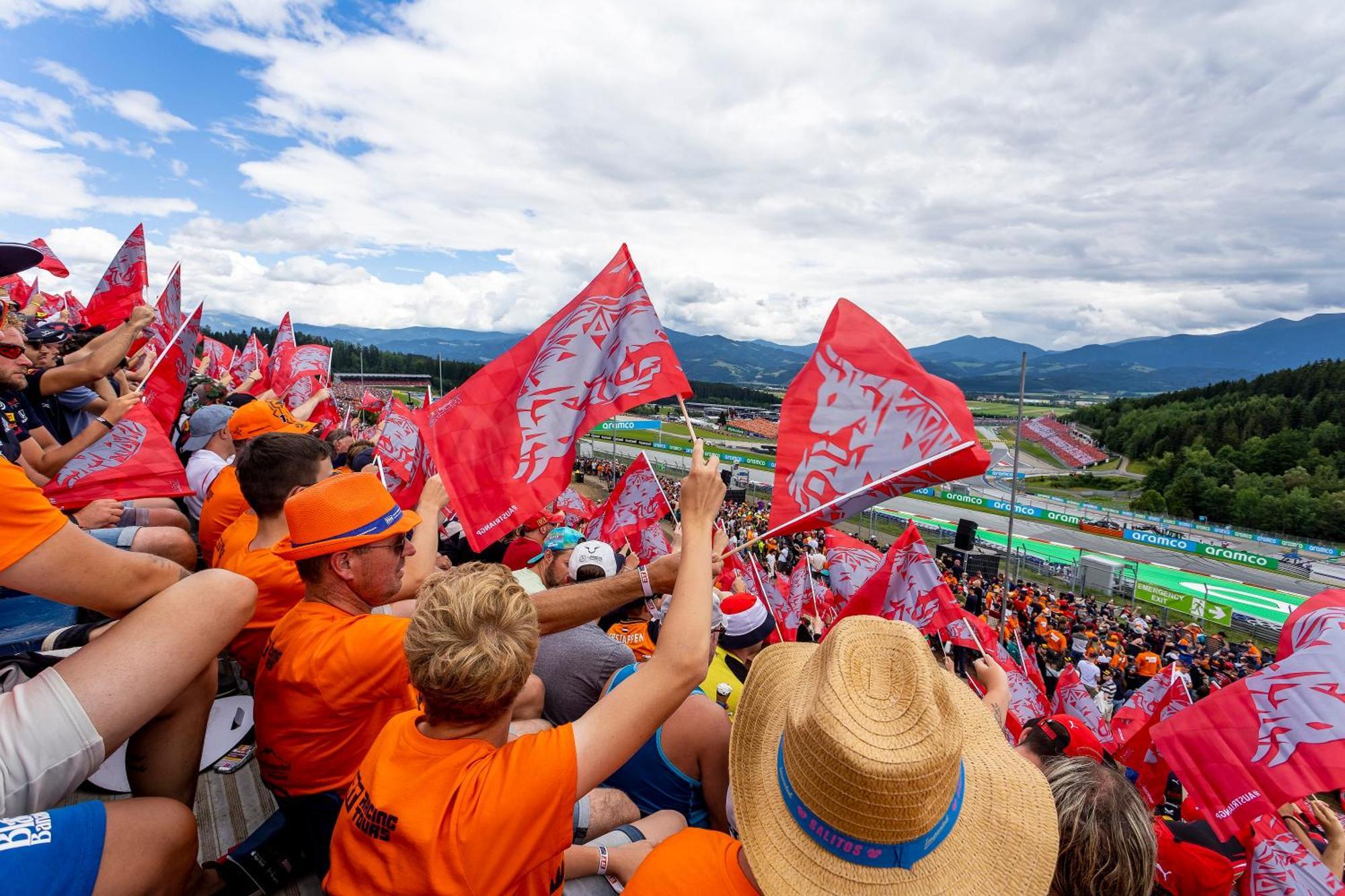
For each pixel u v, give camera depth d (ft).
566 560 16.65
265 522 9.21
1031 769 6.12
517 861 4.77
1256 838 10.71
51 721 4.95
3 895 4.47
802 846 5.06
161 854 5.60
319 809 7.13
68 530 5.15
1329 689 10.02
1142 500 252.83
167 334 17.65
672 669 5.45
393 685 6.74
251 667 9.14
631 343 12.05
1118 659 51.65
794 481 9.68
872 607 17.69
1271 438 280.72
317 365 31.71
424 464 19.76
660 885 5.32
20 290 22.85
